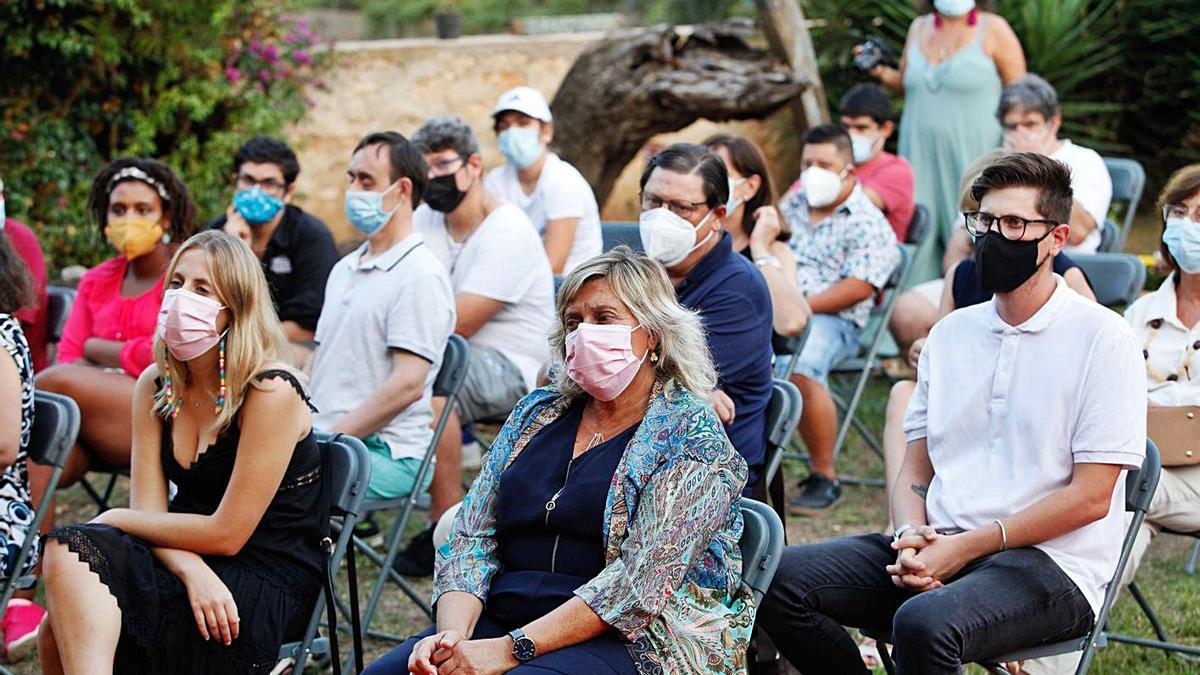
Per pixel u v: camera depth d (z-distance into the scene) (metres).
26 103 8.30
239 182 5.61
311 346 5.53
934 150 7.55
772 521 3.21
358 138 10.14
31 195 8.33
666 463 3.06
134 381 4.80
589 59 8.65
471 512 3.29
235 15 8.95
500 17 18.11
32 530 3.85
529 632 2.96
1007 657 3.26
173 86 8.83
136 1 8.30
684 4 13.38
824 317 5.93
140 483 3.62
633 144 8.71
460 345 4.60
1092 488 3.26
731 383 4.00
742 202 5.10
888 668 3.60
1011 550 3.34
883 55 7.98
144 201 4.89
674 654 2.99
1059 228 3.37
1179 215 4.03
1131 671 4.25
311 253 5.64
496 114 6.12
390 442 4.51
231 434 3.51
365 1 18.59
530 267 5.33
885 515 5.79
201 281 3.50
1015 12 9.70
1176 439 3.97
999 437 3.45
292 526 3.56
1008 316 3.47
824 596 3.44
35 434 3.92
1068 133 9.90
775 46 8.73
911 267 6.80
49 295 5.48
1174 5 9.92
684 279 4.14
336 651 3.59
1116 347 3.29
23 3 8.02
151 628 3.33
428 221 5.43
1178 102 10.07
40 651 3.40
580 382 3.15
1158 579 5.01
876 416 6.96
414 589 4.97
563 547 3.14
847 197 6.00
